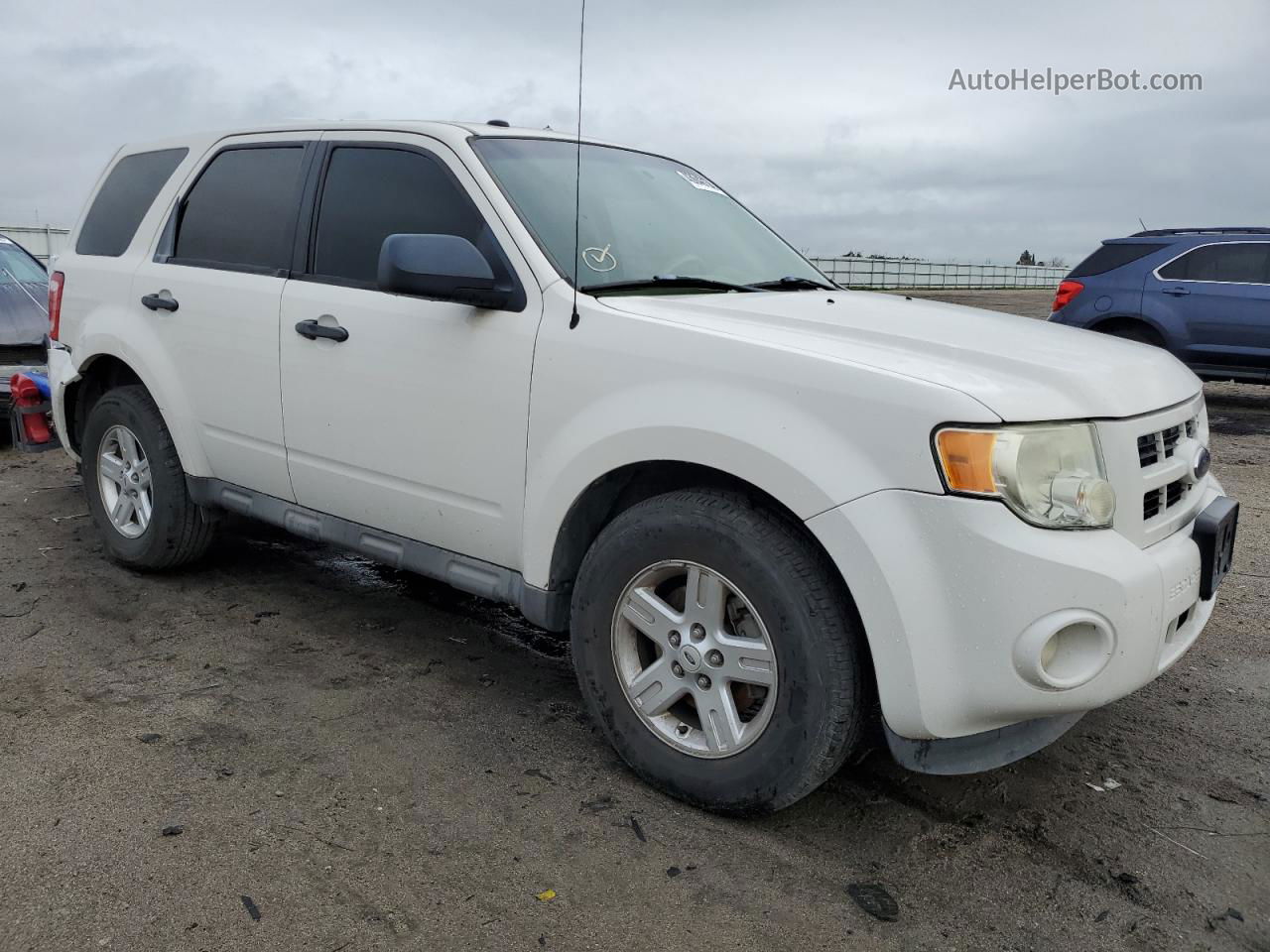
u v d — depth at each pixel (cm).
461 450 323
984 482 233
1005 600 232
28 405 549
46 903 235
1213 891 256
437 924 233
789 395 255
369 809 279
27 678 358
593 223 340
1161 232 1055
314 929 229
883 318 302
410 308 335
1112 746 329
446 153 344
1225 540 288
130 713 333
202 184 430
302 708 341
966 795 297
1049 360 264
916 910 245
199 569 482
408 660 385
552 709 347
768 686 264
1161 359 308
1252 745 331
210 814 273
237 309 391
